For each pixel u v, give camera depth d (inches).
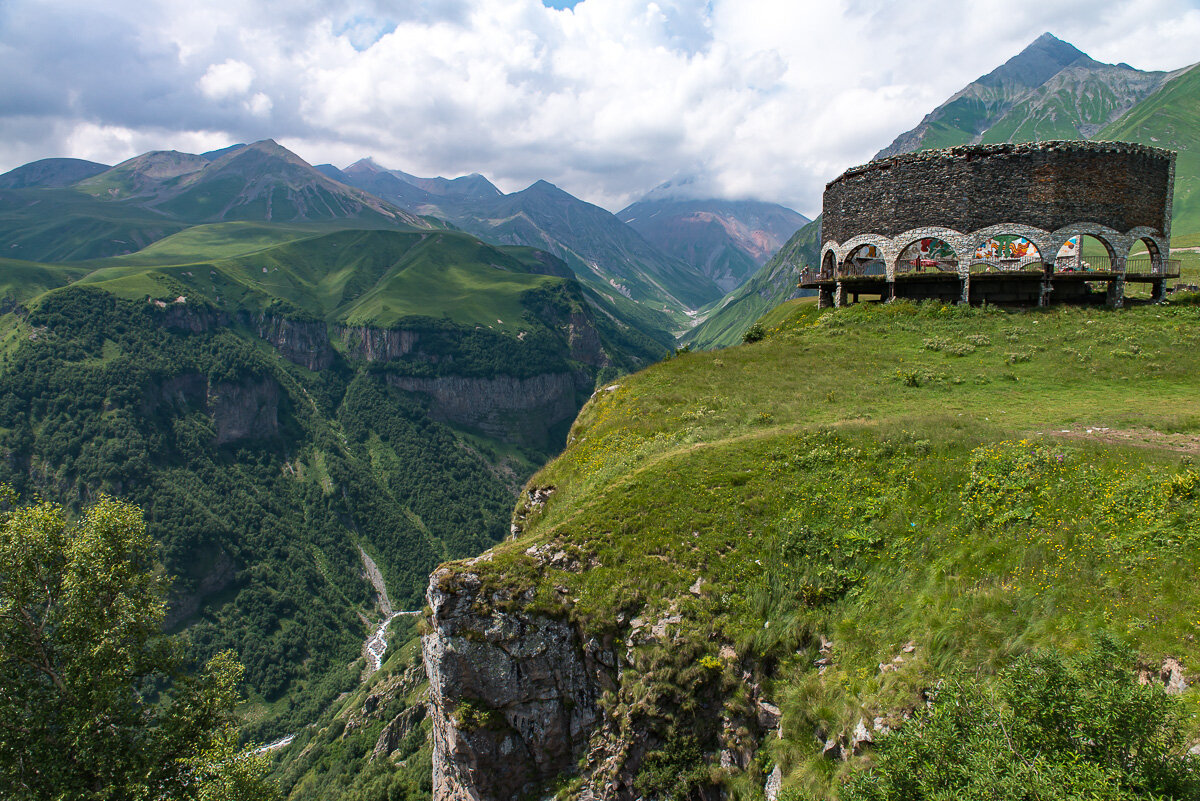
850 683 669.3
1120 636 556.7
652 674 766.5
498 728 822.5
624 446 1314.0
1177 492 698.2
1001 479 827.4
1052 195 1802.4
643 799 739.4
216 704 1133.1
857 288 2047.2
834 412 1283.2
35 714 1015.0
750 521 912.3
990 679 564.7
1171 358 1392.7
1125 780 395.9
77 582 1051.9
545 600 837.2
